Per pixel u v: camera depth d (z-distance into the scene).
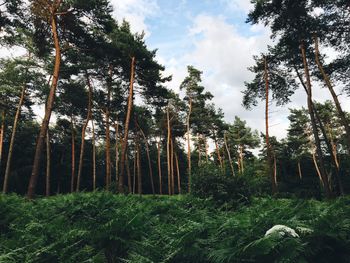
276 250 3.95
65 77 27.73
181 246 4.68
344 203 6.58
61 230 5.95
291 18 18.84
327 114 46.84
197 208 8.48
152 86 27.84
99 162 58.12
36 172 13.00
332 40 18.89
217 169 10.86
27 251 5.00
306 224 4.79
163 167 64.75
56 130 46.66
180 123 47.91
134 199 9.62
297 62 22.58
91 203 7.75
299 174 55.03
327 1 17.11
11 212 7.73
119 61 24.92
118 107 32.09
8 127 41.06
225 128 53.94
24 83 28.75
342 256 4.35
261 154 64.00
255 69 26.75
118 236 5.31
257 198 10.52
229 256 4.03
